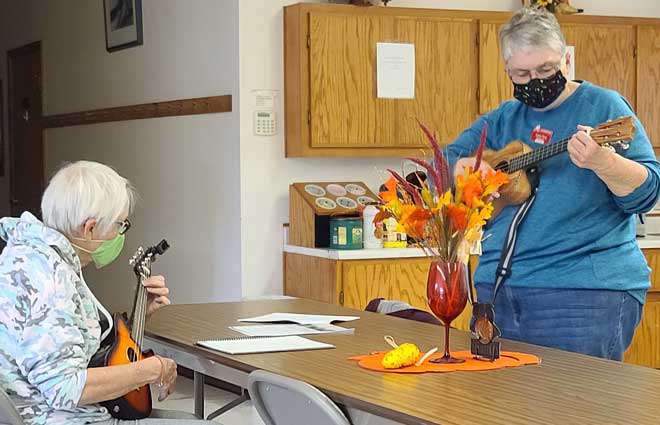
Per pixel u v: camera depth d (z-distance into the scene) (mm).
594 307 2984
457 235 2531
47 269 2438
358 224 5262
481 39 5715
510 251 3117
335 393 2227
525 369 2465
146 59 6520
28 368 2404
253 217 5617
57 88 7859
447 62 5664
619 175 2771
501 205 3189
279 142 5652
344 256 5102
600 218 3016
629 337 3100
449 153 3381
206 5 5836
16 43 8609
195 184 6047
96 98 7230
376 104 5543
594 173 2996
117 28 6844
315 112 5434
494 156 3234
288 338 2957
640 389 2223
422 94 5625
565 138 3068
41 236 2502
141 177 6672
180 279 6262
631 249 3061
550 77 3029
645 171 2822
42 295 2414
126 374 2512
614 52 5961
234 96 5613
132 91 6723
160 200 6445
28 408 2445
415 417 1994
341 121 5484
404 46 5574
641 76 6020
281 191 5672
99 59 7152
